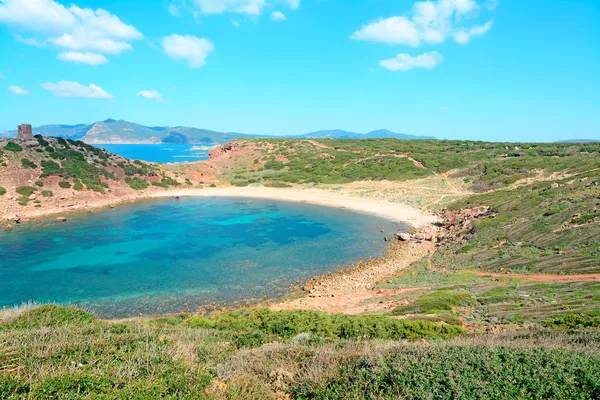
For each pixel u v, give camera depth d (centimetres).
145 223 5831
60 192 6988
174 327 1756
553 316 1819
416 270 3744
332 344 1270
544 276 2797
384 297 2925
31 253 4272
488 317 2036
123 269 3800
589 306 1859
